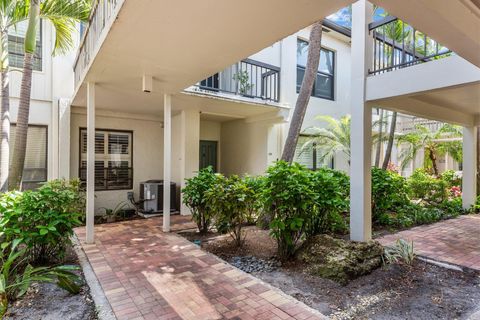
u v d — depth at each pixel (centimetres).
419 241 454
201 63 341
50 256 355
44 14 479
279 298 274
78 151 636
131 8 220
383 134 867
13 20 472
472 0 183
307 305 264
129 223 579
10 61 555
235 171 824
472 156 688
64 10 480
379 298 278
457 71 343
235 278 318
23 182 566
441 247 423
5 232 312
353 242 365
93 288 293
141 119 708
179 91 483
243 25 244
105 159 666
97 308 255
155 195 652
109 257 382
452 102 507
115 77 404
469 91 426
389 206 555
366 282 309
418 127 1012
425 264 362
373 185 541
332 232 466
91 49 370
